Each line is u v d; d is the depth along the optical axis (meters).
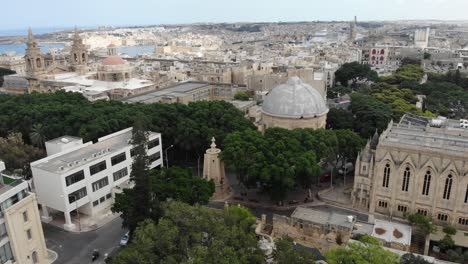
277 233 95.44
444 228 97.25
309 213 95.19
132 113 146.88
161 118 143.88
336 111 168.88
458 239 95.12
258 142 118.81
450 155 96.19
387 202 107.75
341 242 87.88
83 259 91.62
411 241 98.25
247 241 66.75
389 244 88.31
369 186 111.75
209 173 121.75
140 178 85.19
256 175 108.50
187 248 64.75
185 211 72.50
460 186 96.44
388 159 104.12
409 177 102.75
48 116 148.75
